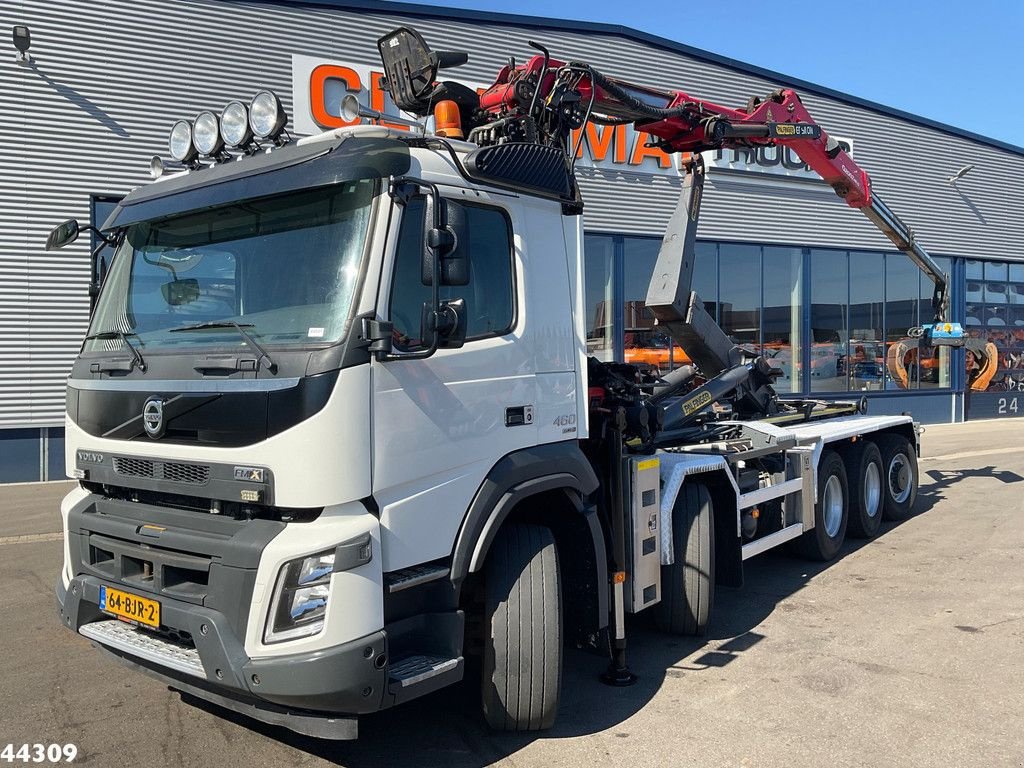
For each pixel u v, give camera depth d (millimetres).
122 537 3824
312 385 3281
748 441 6766
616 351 17250
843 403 10109
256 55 14133
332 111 14500
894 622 5973
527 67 5410
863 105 20406
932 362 21750
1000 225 23000
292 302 3594
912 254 10586
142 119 13555
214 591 3379
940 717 4375
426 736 4270
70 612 4055
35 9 12938
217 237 3955
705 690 4820
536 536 4211
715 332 7711
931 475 12953
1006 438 18000
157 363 3826
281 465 3293
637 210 17359
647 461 5086
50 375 13273
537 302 4344
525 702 4102
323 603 3258
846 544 8633
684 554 5613
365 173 3502
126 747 4121
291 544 3236
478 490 3885
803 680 4930
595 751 4070
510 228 4246
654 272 7461
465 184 3961
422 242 3490
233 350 3568
